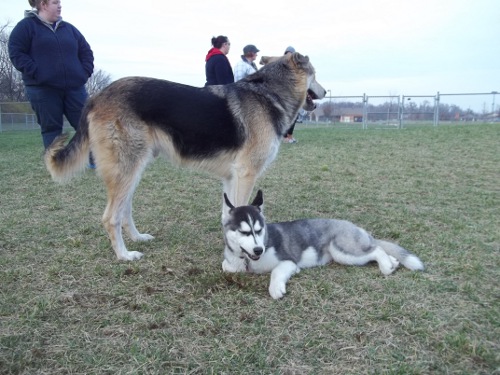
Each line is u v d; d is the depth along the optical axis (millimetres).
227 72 7957
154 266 3469
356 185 6461
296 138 13969
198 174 7445
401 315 2602
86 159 3861
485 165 8000
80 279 3203
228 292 2992
